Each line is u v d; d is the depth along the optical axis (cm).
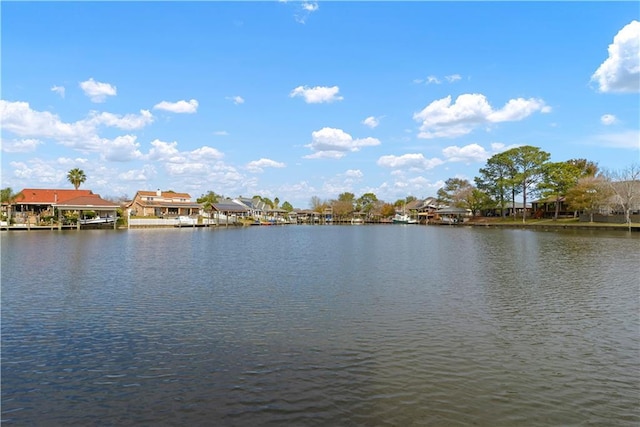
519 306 1543
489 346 1110
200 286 1953
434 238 5853
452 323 1323
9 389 863
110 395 834
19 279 2152
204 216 11031
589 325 1302
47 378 916
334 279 2155
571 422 731
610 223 7550
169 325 1308
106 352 1076
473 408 779
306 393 840
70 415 758
